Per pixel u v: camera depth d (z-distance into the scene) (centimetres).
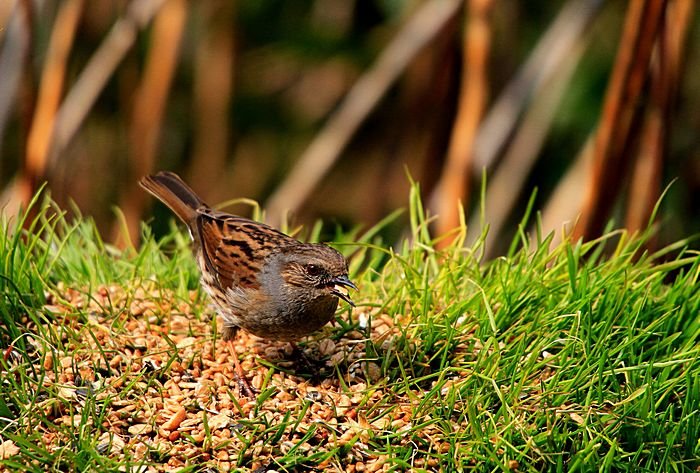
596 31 1917
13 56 1650
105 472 778
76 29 1503
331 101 2128
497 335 941
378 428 852
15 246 965
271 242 936
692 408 860
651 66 1373
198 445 831
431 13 1847
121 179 2052
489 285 997
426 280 971
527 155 1817
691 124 1830
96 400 857
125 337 941
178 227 1222
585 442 825
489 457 811
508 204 1805
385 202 2111
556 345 931
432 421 834
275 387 884
